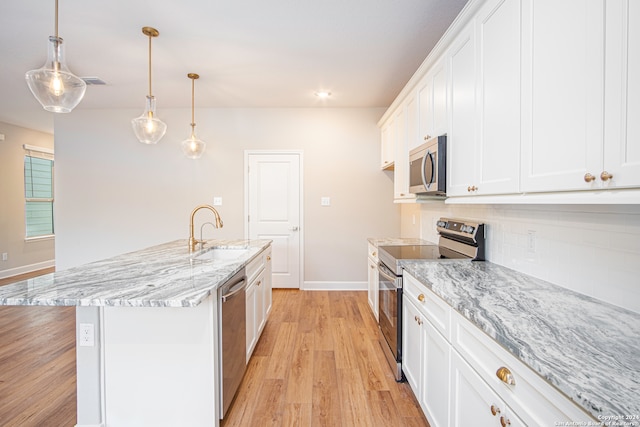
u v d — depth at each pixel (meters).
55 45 1.78
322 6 2.08
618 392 0.66
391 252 2.38
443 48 1.96
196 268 1.82
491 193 1.44
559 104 1.03
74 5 2.04
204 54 2.73
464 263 1.97
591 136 0.91
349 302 3.80
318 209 4.31
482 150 1.52
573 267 1.37
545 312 1.12
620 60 0.82
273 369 2.28
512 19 1.28
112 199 4.36
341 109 4.26
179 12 2.13
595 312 1.12
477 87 1.57
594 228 1.26
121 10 2.10
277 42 2.53
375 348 2.60
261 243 2.91
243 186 4.31
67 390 2.01
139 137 2.59
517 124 1.24
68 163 4.36
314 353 2.52
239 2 2.03
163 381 1.52
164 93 3.69
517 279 1.57
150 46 2.42
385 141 3.94
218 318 1.60
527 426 0.84
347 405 1.88
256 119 4.28
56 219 4.38
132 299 1.26
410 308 1.88
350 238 4.32
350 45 2.59
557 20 1.04
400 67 2.99
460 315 1.23
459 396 1.24
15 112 4.38
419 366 1.70
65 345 2.63
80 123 4.34
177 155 4.32
